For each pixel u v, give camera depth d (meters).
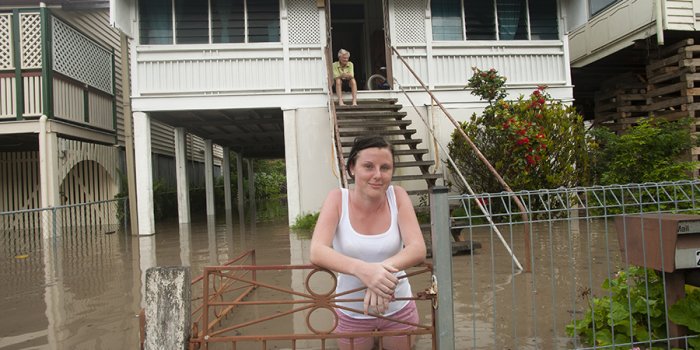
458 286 4.48
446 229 2.39
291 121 9.42
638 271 2.87
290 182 9.34
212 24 9.70
